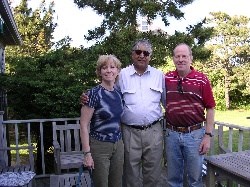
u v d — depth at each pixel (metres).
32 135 7.91
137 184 3.24
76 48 7.96
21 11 17.14
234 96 20.28
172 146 3.10
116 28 8.20
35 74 6.74
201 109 2.99
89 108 2.76
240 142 4.05
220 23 18.83
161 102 3.27
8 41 10.64
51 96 6.22
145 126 3.12
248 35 18.89
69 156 5.01
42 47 16.89
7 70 11.70
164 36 8.17
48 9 17.61
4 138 5.01
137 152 3.16
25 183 3.24
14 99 6.67
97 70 2.87
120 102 2.88
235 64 19.52
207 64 18.98
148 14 8.02
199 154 3.03
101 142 2.80
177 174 3.17
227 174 2.66
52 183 3.61
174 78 3.04
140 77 3.14
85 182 3.74
